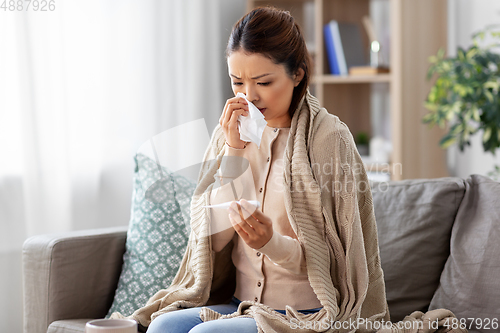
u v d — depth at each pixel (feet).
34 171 7.38
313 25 12.80
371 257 5.26
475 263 5.68
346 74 11.77
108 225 8.98
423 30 11.34
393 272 6.12
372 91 12.52
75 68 8.13
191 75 10.44
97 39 8.48
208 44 10.82
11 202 7.29
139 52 9.35
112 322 3.87
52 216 7.67
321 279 4.72
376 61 11.88
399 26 10.89
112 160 8.91
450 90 10.40
